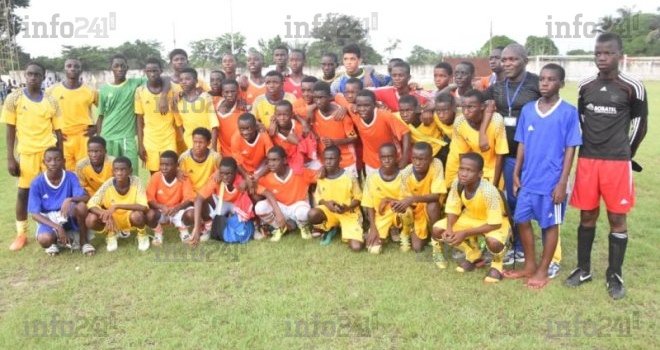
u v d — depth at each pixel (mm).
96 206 5719
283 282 4785
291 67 7625
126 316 4195
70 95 6676
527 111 4711
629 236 5852
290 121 6172
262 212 5977
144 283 4844
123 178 5711
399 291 4547
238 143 6258
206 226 6191
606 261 5230
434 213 5543
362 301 4375
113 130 6992
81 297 4570
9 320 4148
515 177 4855
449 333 3799
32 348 3715
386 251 5699
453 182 5137
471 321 3971
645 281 4656
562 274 4945
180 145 7223
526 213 4719
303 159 6328
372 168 6297
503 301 4332
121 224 5918
